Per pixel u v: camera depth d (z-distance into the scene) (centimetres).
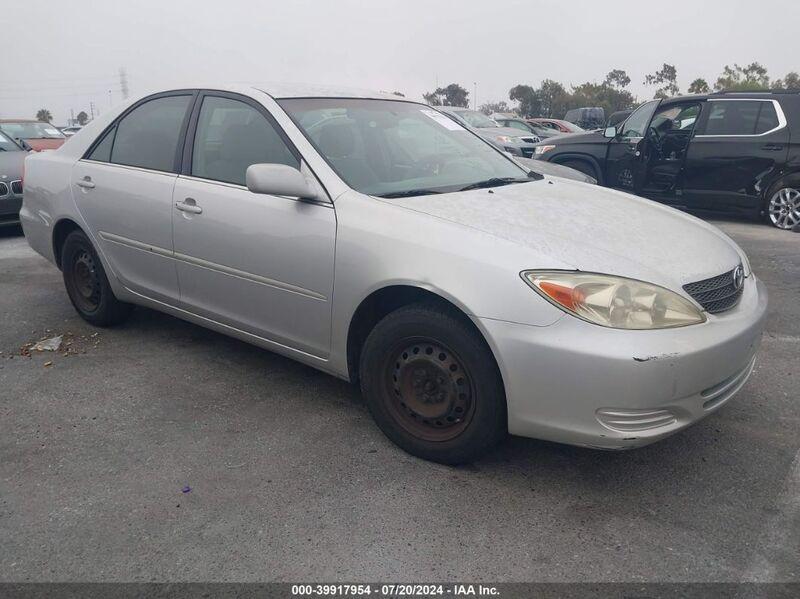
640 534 253
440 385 289
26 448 317
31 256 710
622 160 977
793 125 822
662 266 276
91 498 277
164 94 416
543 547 246
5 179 774
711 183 884
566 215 315
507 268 264
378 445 317
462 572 234
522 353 260
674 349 251
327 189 320
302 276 324
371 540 251
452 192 334
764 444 316
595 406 253
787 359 416
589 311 253
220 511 268
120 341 450
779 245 746
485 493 279
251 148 357
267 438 324
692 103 899
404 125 392
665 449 312
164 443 320
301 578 232
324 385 382
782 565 236
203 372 400
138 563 240
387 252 292
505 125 1966
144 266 412
